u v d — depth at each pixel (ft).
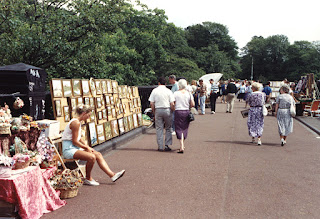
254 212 14.10
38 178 13.83
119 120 32.35
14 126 14.75
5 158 12.67
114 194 16.46
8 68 20.02
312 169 21.98
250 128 31.14
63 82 23.25
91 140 25.66
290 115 30.63
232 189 17.28
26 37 40.16
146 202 15.25
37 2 45.16
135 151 27.50
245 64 413.39
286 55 390.83
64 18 44.83
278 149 28.94
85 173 19.38
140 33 121.49
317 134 38.70
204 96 60.80
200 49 317.22
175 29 132.98
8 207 12.76
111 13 47.47
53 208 14.33
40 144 16.03
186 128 27.07
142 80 118.11
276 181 18.94
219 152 27.07
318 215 13.89
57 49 43.32
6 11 38.45
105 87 29.91
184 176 19.72
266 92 62.80
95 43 49.93
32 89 20.51
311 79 62.75
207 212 14.02
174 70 185.68
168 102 27.30
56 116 22.13
